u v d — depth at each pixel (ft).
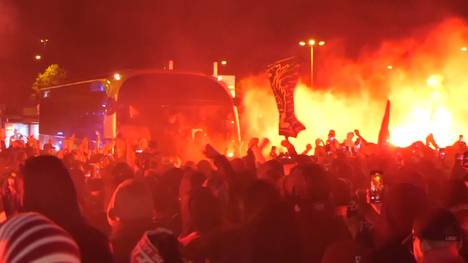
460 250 17.70
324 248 18.35
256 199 18.02
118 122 55.06
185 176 22.36
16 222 11.35
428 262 15.10
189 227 20.10
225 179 22.66
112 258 13.94
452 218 15.17
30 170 13.46
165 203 23.63
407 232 15.89
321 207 19.12
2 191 19.43
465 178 22.68
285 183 20.71
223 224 18.53
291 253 16.48
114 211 18.15
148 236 15.12
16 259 10.93
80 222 13.75
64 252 11.12
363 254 16.25
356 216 21.25
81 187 25.26
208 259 17.60
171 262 14.94
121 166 24.81
